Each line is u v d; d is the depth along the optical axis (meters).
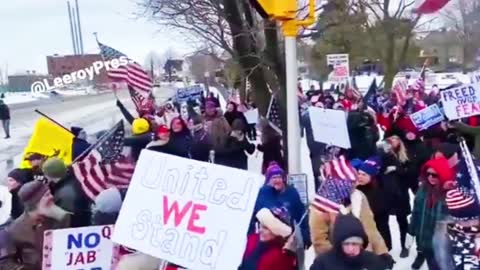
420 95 19.42
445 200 6.05
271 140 10.62
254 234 5.12
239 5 11.06
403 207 7.71
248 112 16.22
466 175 6.53
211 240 3.99
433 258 6.23
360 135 9.87
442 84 36.91
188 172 4.16
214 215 4.01
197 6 13.73
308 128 10.50
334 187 5.53
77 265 4.80
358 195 5.55
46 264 4.76
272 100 10.93
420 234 6.40
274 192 5.92
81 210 6.33
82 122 32.44
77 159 7.59
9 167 16.98
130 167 6.78
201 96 24.53
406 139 9.06
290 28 6.16
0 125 33.75
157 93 44.81
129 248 4.58
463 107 10.21
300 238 5.39
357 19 16.45
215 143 10.21
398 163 7.91
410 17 30.92
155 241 4.19
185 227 4.09
